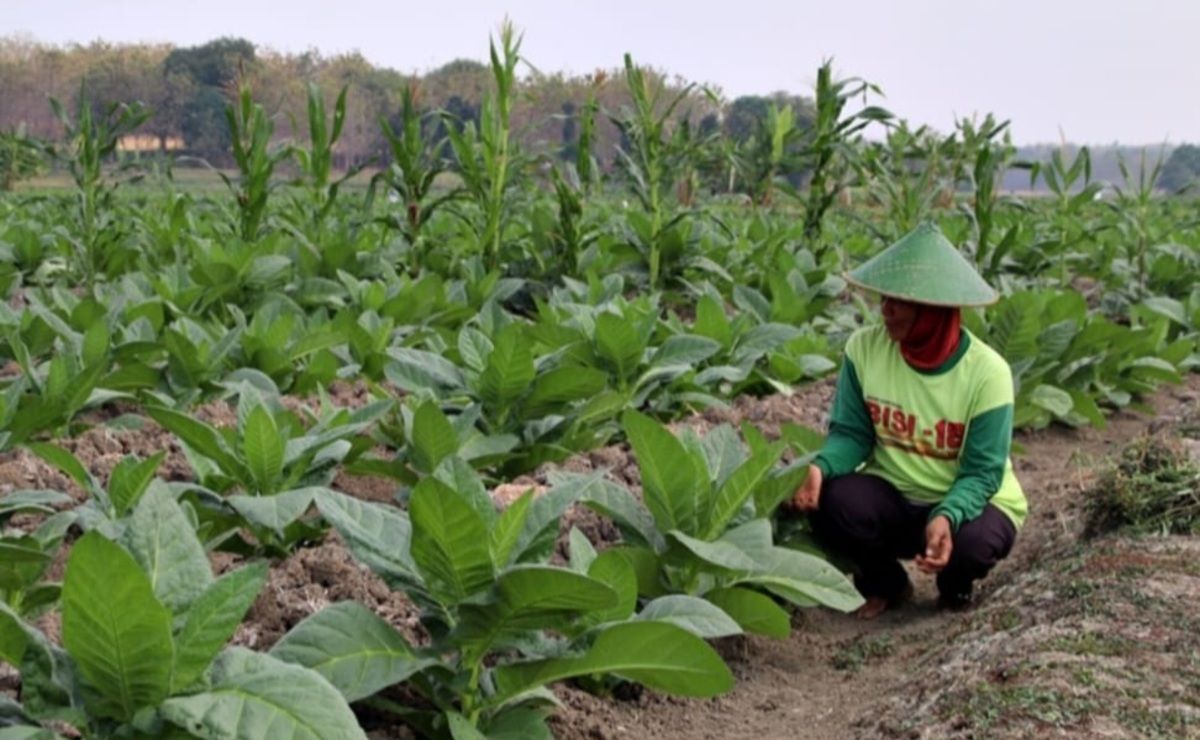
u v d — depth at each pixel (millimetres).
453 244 12773
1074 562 4898
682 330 8297
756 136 17578
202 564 2977
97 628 2670
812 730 4230
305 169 11945
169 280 9039
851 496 5137
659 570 4500
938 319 4926
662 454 4312
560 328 7027
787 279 10227
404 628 4273
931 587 5762
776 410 7609
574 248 11258
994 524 5141
